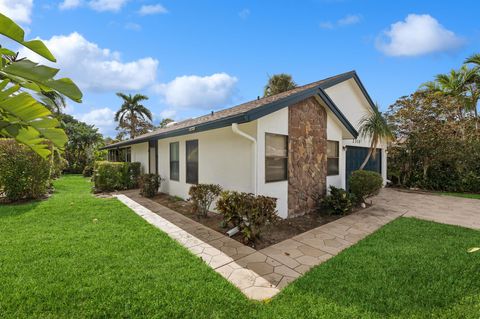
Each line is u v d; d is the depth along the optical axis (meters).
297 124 7.04
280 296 2.96
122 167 11.58
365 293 2.98
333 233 5.42
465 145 10.84
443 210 7.59
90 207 7.41
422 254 4.09
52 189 11.12
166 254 4.06
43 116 1.82
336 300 2.86
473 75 13.91
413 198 9.70
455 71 14.57
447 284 3.16
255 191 5.91
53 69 1.67
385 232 5.33
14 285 3.06
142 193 9.70
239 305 2.78
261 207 4.85
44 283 3.12
